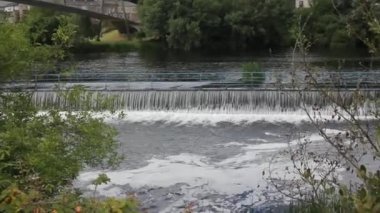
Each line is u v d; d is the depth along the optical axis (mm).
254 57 63562
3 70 11008
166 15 75812
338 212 7434
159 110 30281
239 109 29594
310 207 8438
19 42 10938
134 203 5105
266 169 19594
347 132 6879
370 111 5848
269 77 32156
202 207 16703
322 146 21141
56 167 9625
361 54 62406
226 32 76688
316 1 66875
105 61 61656
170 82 34719
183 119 28875
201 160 21625
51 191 8836
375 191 4418
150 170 20297
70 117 11117
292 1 80500
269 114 29000
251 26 75812
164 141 24578
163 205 17031
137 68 54125
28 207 4965
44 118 11078
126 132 26094
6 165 8062
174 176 19625
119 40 79938
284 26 76312
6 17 11680
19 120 10938
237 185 18359
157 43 78250
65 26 11836
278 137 24719
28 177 7184
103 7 81312
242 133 25891
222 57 65000
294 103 28688
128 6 91500
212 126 27438
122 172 19969
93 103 13828
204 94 30125
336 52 65000
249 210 16125
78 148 10836
